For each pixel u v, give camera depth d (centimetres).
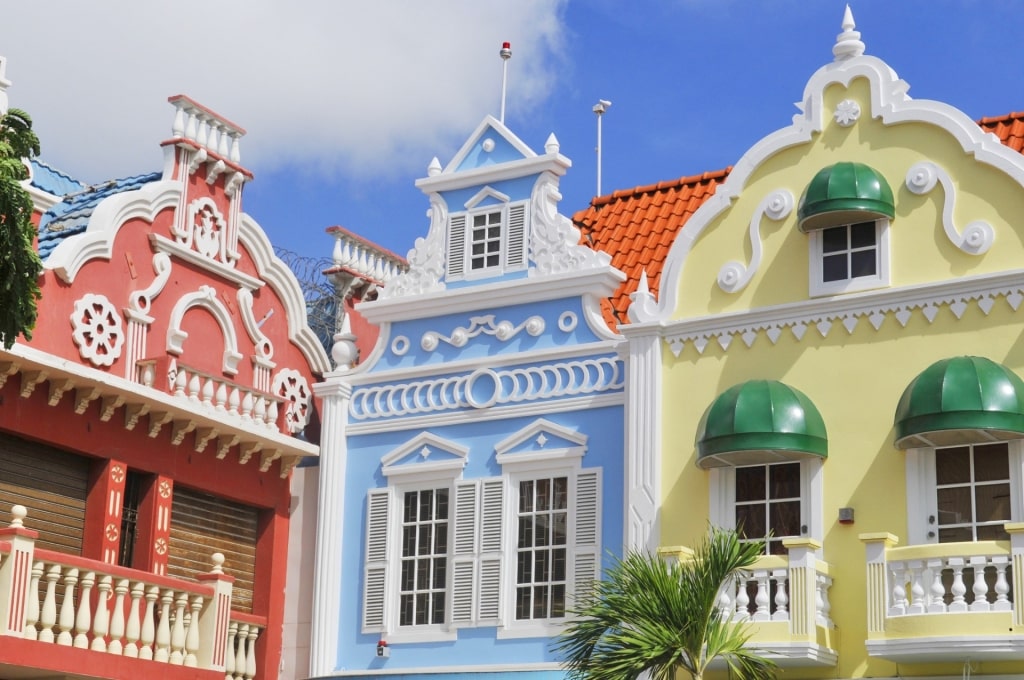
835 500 2216
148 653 2259
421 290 2639
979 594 2008
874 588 2080
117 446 2416
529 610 2431
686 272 2408
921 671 2106
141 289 2495
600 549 2384
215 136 2678
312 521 2692
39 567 2123
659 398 2367
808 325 2294
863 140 2316
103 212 2441
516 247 2572
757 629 2134
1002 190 2209
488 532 2486
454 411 2569
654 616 1975
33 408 2297
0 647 2052
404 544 2570
